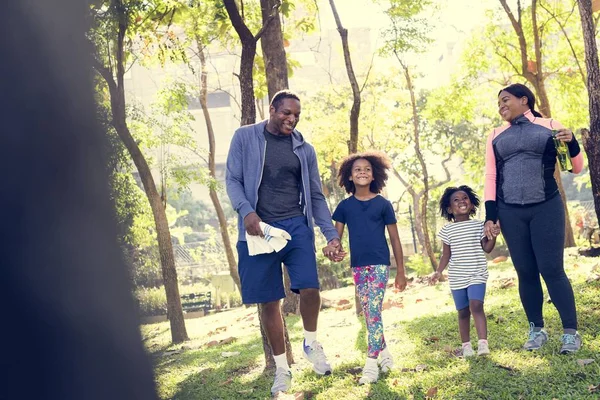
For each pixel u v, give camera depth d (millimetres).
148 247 12648
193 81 16125
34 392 2684
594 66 6805
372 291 5410
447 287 11086
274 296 5117
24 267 2734
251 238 4941
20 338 2717
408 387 4883
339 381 5316
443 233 5875
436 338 6449
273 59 9484
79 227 2838
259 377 6055
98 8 6812
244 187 5168
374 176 5738
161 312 16062
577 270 9141
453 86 20047
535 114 5648
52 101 2816
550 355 5168
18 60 2764
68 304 2775
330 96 25188
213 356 7969
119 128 9883
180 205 46781
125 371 2908
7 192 2736
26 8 2762
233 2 5941
